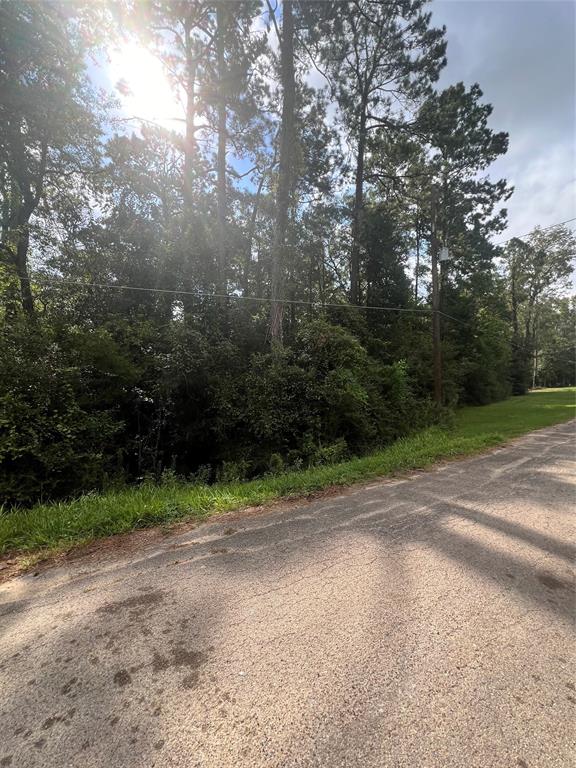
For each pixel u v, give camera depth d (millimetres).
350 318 15742
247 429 9430
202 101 14305
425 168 19562
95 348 7844
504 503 4195
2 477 5930
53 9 9078
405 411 11852
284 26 11961
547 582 2527
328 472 5680
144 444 8961
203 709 1551
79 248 12164
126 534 3459
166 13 11688
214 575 2645
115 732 1459
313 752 1363
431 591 2406
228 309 13195
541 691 1627
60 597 2432
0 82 8641
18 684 1705
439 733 1433
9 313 8539
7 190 10711
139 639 1988
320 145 16625
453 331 22984
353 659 1819
